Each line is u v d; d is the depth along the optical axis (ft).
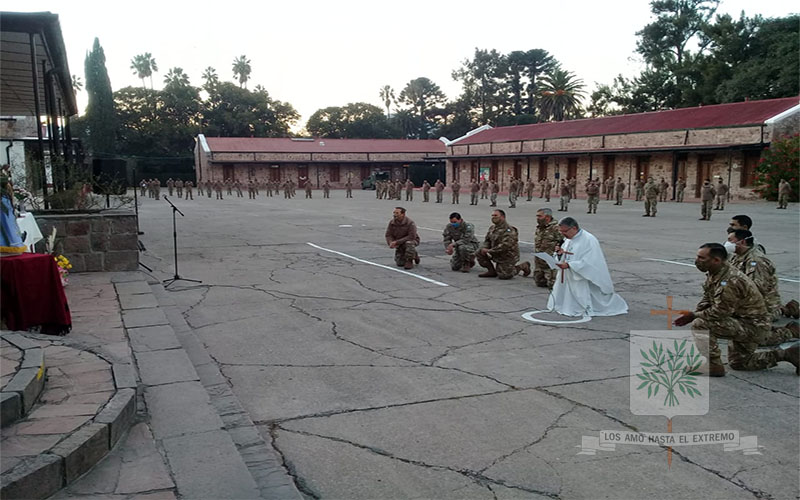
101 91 244.63
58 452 11.53
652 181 88.84
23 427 12.70
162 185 252.62
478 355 21.44
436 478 12.80
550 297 28.43
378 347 22.48
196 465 12.50
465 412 16.28
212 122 291.17
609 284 27.50
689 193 132.05
